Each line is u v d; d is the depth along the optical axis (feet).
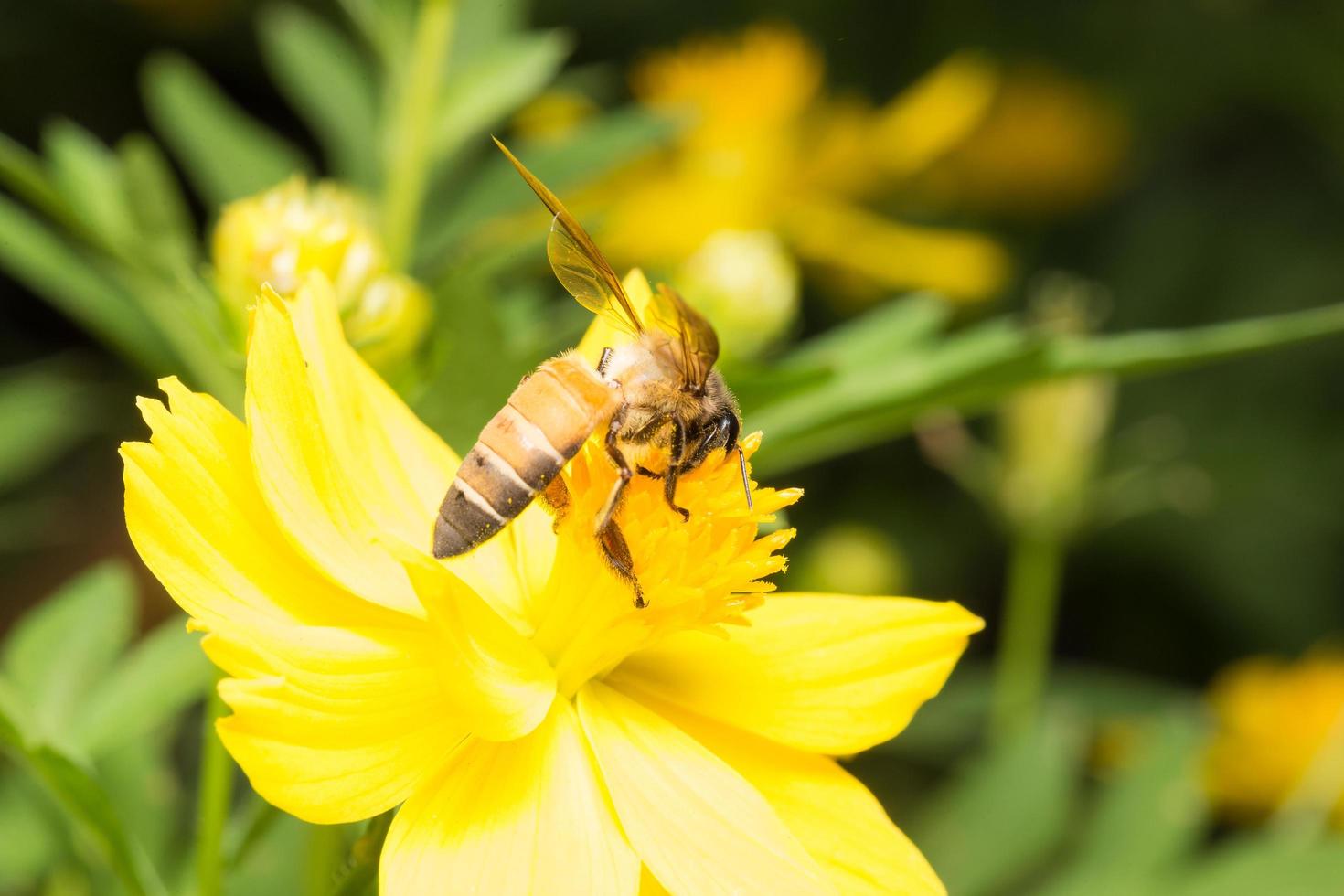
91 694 0.70
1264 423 1.26
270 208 0.69
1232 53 1.33
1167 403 1.27
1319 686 0.96
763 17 1.35
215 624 0.59
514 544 0.64
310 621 0.60
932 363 0.71
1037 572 0.91
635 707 0.62
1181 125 1.36
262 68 1.41
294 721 0.59
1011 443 0.89
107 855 0.63
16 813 0.71
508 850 0.60
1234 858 0.78
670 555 0.62
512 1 0.82
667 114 0.76
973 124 1.29
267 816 0.63
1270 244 1.31
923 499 1.25
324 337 0.62
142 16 1.37
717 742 0.63
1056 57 1.36
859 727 0.63
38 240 0.72
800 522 1.25
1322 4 1.32
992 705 0.91
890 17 1.36
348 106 0.80
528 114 0.99
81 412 1.11
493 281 0.74
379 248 0.71
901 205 1.27
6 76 1.37
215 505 0.60
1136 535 1.24
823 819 0.62
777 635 0.63
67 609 0.71
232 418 0.60
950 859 0.80
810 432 0.70
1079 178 1.30
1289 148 1.37
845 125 1.12
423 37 0.77
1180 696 0.97
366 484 0.62
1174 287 1.31
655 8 1.35
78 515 1.20
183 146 0.77
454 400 0.67
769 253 0.83
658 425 0.64
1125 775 0.81
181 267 0.69
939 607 0.63
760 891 0.60
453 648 0.59
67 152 0.74
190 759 0.80
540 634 0.62
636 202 1.07
